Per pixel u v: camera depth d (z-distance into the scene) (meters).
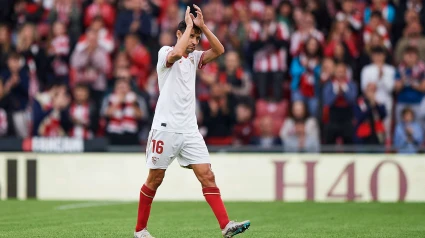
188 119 23.89
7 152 48.22
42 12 60.06
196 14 24.58
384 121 51.66
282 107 52.84
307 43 53.91
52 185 48.03
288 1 56.34
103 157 48.00
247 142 51.59
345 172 46.06
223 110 51.56
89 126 52.75
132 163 47.78
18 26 59.88
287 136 50.75
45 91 54.84
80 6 59.59
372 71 52.59
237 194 47.09
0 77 54.84
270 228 30.20
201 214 36.56
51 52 57.00
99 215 35.81
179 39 23.94
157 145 23.91
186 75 23.81
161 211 38.28
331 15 57.47
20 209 39.16
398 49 55.03
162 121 23.81
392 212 38.06
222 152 47.38
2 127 54.25
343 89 50.81
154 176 24.44
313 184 46.34
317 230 29.47
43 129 53.09
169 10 57.56
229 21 57.00
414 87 52.34
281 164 46.75
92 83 55.12
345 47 53.97
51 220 33.16
